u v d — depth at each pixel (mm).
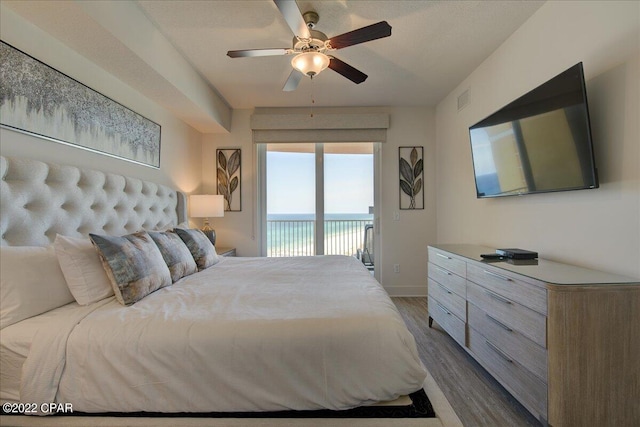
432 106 3957
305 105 3895
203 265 2439
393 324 1253
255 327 1211
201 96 3049
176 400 1166
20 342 1206
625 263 1483
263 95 3561
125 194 2293
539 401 1403
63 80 1853
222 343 1178
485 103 2766
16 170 1510
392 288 3998
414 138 3971
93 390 1174
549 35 1980
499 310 1735
